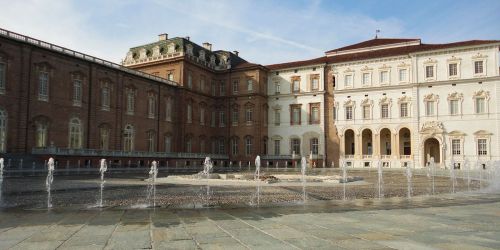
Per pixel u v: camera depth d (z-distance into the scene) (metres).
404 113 71.69
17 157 45.53
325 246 9.54
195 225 12.38
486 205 17.64
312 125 80.31
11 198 20.55
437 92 68.62
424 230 11.51
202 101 81.69
